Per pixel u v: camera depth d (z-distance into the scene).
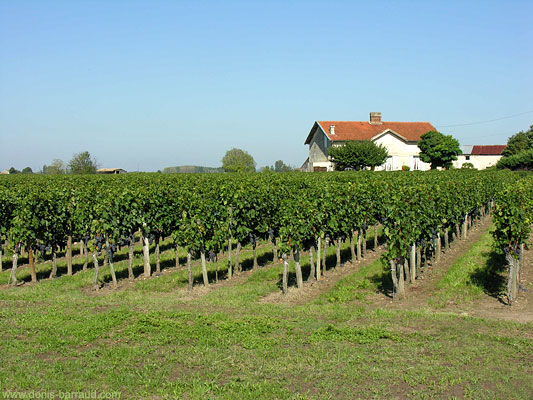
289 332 8.81
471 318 9.64
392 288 12.80
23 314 10.13
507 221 10.90
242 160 86.19
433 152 64.69
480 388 6.43
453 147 64.25
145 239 15.20
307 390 6.46
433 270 14.89
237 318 9.72
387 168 67.25
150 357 7.66
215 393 6.37
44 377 6.82
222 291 12.89
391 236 11.84
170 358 7.54
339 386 6.57
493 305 10.94
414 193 13.52
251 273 15.55
